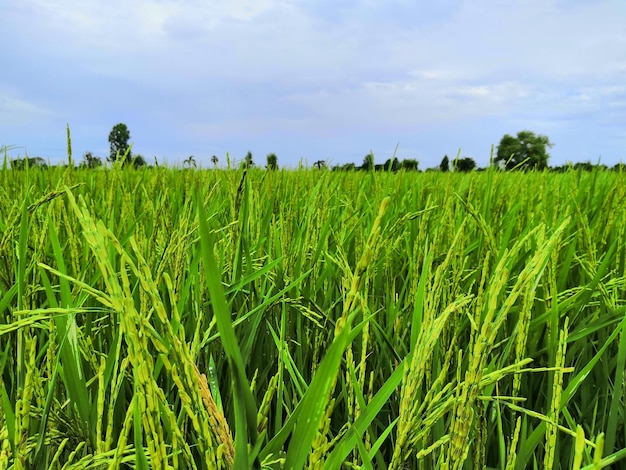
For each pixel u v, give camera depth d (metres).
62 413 0.91
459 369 0.74
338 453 0.59
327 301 1.76
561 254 2.15
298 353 1.54
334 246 2.24
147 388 0.51
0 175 2.99
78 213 0.48
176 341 0.51
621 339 1.05
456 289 1.26
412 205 3.01
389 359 1.32
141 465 0.62
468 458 0.90
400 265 2.24
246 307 1.61
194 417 0.52
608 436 1.09
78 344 1.05
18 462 0.67
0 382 0.81
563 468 1.35
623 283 1.57
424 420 0.70
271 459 0.68
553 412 0.75
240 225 1.50
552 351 1.22
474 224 2.35
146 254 1.32
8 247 1.39
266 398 0.66
